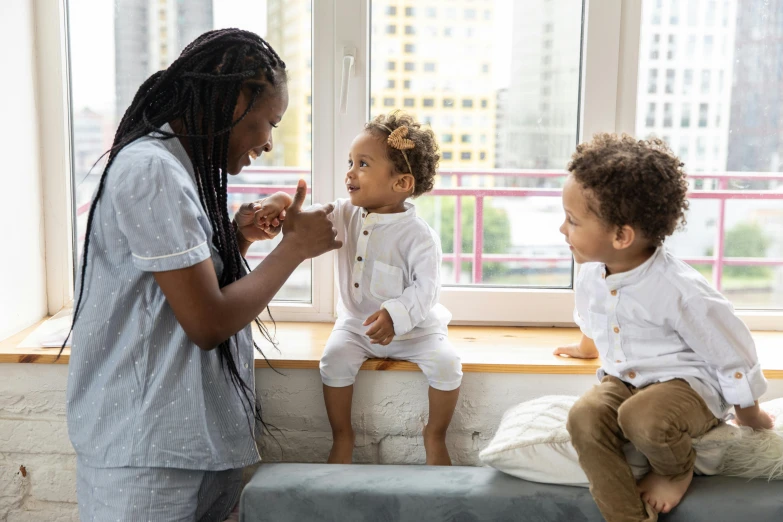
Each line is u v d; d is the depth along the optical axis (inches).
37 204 74.5
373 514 52.8
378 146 63.5
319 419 67.6
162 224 46.2
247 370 56.7
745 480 54.5
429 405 65.4
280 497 52.9
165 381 49.8
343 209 67.7
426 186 65.9
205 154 51.3
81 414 51.3
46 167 75.2
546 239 79.0
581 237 53.6
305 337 73.6
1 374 65.7
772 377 65.2
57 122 74.6
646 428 50.8
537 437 54.8
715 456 55.0
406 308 61.9
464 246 79.7
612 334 57.0
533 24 74.9
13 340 68.6
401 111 65.9
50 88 74.2
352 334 66.6
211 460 51.0
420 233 65.2
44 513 68.5
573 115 76.3
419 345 65.3
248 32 52.6
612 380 57.1
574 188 52.9
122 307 49.9
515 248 79.5
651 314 54.8
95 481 50.5
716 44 76.2
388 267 65.1
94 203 49.6
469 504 52.7
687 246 81.9
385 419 67.2
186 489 50.9
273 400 67.4
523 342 73.1
